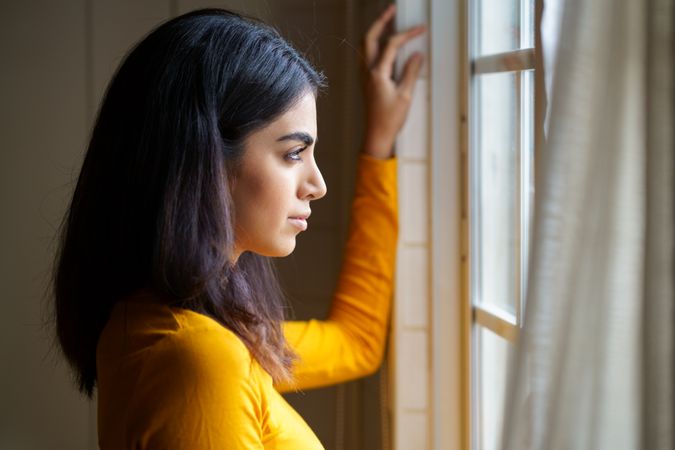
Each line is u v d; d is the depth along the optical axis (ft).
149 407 2.92
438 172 5.09
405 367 5.20
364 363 5.01
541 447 2.53
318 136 6.18
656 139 2.15
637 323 2.37
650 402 2.19
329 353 4.90
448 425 5.19
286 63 3.29
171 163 3.13
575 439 2.50
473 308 5.03
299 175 3.38
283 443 3.30
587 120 2.42
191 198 3.13
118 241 3.27
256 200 3.26
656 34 2.15
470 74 4.94
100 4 6.27
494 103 4.59
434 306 5.14
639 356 2.34
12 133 6.35
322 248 6.27
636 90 2.33
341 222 6.23
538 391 2.53
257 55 3.23
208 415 2.89
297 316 6.31
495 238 4.63
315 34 6.13
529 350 2.57
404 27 5.07
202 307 3.20
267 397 3.22
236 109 3.18
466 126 4.98
